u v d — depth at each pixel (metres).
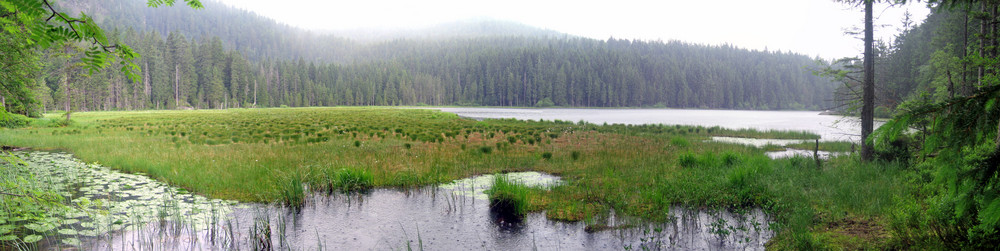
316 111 59.88
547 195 7.49
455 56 181.25
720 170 9.09
